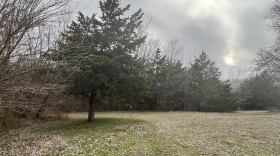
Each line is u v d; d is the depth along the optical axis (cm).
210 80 3747
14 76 671
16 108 859
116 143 922
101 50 1502
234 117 2214
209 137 1070
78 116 2184
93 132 1191
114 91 1377
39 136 1057
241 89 4147
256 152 791
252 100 4056
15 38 654
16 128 1282
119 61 1557
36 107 866
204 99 3553
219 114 2725
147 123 1622
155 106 3531
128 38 1692
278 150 818
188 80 3850
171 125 1515
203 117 2214
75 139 996
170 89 3625
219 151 806
